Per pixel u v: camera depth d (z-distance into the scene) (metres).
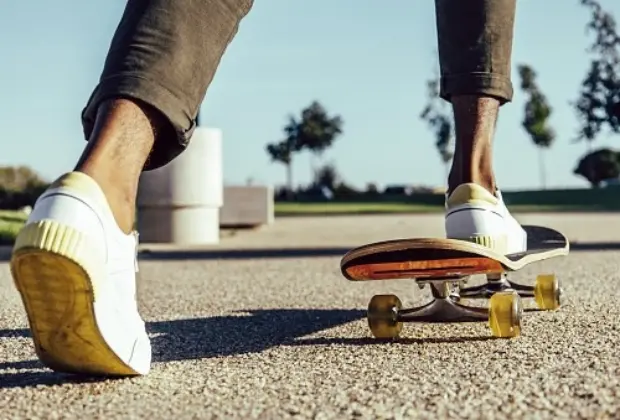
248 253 8.71
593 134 31.55
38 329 1.95
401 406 1.87
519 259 2.77
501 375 2.19
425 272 2.63
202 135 9.97
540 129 46.41
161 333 3.18
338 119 60.50
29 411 1.90
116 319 2.00
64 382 2.18
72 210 1.88
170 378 2.23
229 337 3.04
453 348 2.64
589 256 7.20
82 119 2.20
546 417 1.75
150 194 9.96
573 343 2.68
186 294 4.82
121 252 2.03
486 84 2.91
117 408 1.91
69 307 1.90
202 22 2.16
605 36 31.16
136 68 2.08
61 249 1.81
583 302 3.84
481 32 2.91
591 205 30.56
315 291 4.84
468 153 2.93
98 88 2.10
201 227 10.18
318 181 61.16
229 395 2.02
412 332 3.00
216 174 10.12
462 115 2.95
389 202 44.62
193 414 1.84
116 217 2.03
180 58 2.12
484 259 2.53
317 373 2.29
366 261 2.60
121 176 2.05
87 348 1.99
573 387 2.03
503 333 2.77
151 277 6.05
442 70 2.99
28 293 1.88
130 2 2.17
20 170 24.53
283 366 2.41
